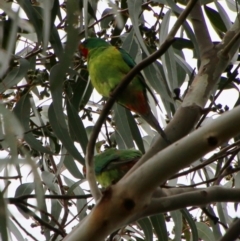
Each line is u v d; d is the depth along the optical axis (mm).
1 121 3742
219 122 4254
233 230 5352
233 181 8961
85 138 7723
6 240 3666
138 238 8648
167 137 5809
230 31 6926
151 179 4379
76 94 8273
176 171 4355
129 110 8312
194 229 7234
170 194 5656
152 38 8328
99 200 4480
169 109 8141
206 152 4285
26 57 8062
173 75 8016
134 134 8258
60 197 5781
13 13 3957
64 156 8078
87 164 4836
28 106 7715
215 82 6414
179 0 8336
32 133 8266
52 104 7293
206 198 5184
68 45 4008
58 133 7195
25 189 7633
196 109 6047
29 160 3701
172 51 8055
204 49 6734
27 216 6801
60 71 4059
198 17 7031
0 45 4586
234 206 8430
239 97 7824
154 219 7234
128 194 4414
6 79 6949
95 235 4398
